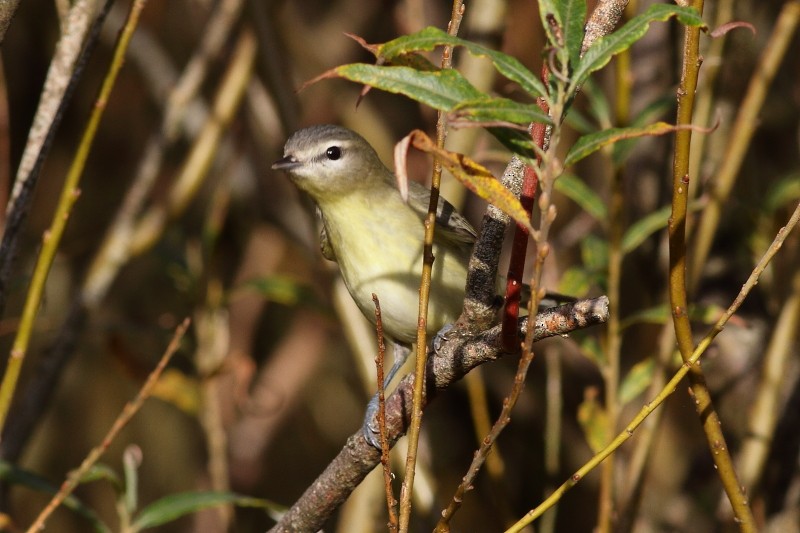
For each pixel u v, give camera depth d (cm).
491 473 919
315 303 1028
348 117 1266
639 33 416
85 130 582
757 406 898
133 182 1076
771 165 1145
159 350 1367
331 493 613
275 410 1121
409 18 1012
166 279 1405
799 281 888
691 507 1070
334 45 1337
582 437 1226
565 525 1214
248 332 1343
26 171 636
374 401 805
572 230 1151
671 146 1035
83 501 1380
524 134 428
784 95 1144
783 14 852
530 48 1180
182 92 1091
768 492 971
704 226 871
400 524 481
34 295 588
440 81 427
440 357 566
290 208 1301
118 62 580
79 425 1398
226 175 1096
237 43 1155
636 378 827
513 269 491
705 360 918
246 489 1295
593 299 505
